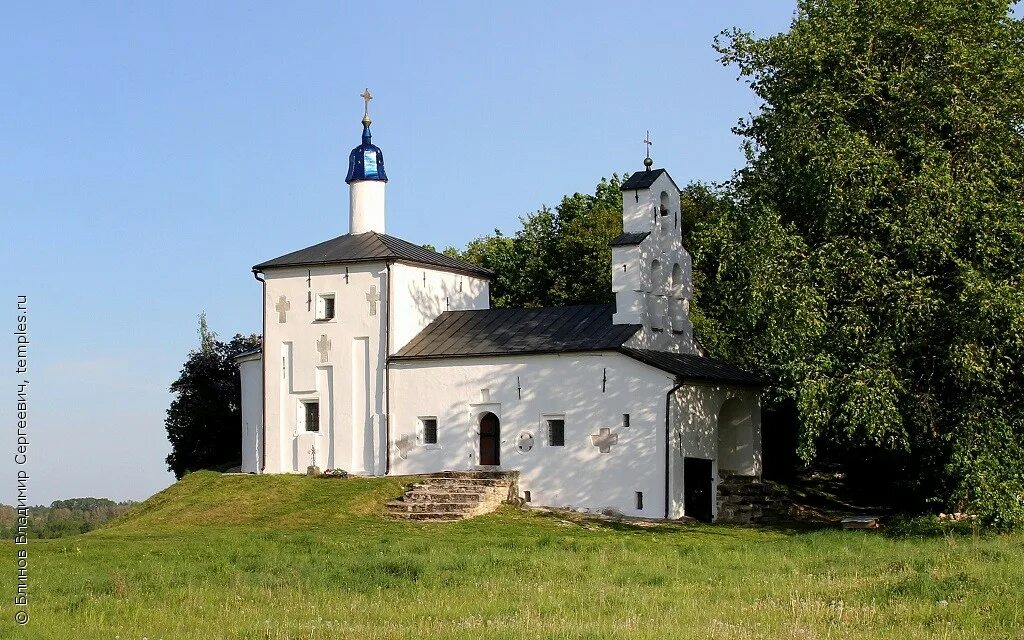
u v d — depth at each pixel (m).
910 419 38.97
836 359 37.69
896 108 39.75
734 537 40.88
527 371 48.69
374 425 51.38
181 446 68.00
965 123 38.66
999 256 36.91
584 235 74.06
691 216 66.00
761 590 26.22
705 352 54.06
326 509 46.12
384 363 51.47
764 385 51.19
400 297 51.94
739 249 40.50
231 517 46.28
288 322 53.59
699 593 26.02
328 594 26.41
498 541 37.00
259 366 54.94
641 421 46.16
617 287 49.06
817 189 38.97
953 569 27.78
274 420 53.44
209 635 22.09
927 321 37.38
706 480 47.84
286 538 37.19
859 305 38.03
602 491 46.62
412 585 27.36
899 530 38.91
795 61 40.81
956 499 37.50
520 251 81.56
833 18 40.94
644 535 40.72
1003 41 40.34
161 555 33.41
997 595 24.42
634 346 47.94
